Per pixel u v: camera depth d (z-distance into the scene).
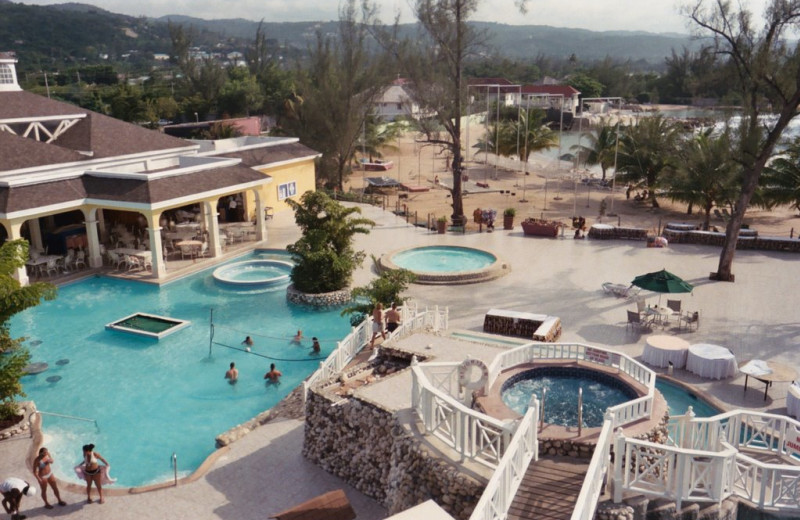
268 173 42.84
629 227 39.72
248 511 14.29
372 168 70.44
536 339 22.38
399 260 34.00
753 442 15.84
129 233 37.50
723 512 12.34
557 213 47.00
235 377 21.16
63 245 33.62
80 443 17.38
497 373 16.28
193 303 28.31
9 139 32.69
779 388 19.42
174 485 15.22
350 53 54.22
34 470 14.05
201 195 32.56
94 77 153.38
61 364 22.25
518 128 69.56
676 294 28.03
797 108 27.72
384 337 21.78
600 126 61.50
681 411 18.56
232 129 72.81
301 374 21.69
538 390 16.31
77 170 33.97
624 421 13.84
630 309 26.36
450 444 12.66
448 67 41.84
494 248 36.09
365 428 15.05
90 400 19.78
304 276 28.52
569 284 29.72
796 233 40.12
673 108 150.62
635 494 12.41
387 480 14.51
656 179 47.91
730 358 20.06
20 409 18.08
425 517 8.84
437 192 56.91
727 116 29.84
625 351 22.19
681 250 35.56
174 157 41.12
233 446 17.00
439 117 41.66
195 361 22.58
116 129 39.66
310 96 55.91
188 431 18.12
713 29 27.67
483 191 56.06
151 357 22.89
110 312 27.22
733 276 29.94
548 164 66.69
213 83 106.38
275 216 43.44
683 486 12.11
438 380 15.37
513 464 10.84
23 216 28.45
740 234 36.53
